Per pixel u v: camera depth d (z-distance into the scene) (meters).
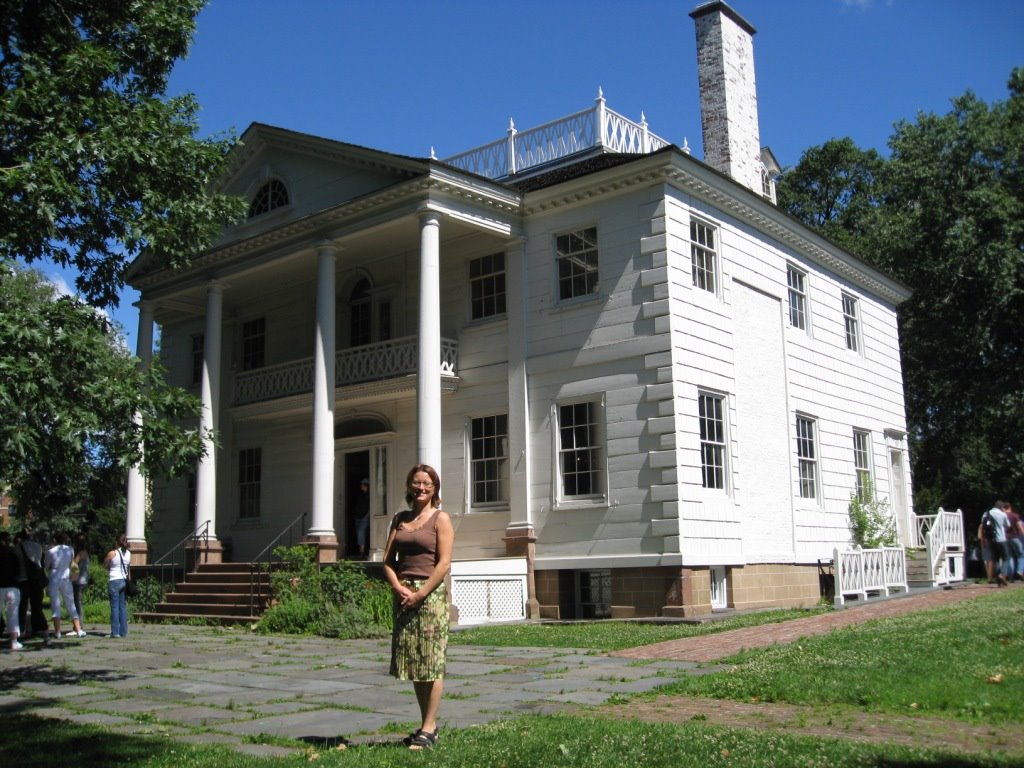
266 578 20.02
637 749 6.18
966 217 33.22
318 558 19.47
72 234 13.09
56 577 17.56
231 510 26.45
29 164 11.27
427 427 18.58
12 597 15.31
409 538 6.97
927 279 34.28
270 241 22.28
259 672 11.80
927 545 23.28
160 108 12.86
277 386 24.14
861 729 7.02
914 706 7.74
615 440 18.64
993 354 35.38
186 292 24.88
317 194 22.08
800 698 8.22
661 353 18.22
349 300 24.31
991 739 6.61
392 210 19.89
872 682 8.55
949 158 34.38
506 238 20.88
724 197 20.23
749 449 20.30
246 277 24.62
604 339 19.09
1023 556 24.00
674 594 17.41
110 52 12.76
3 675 11.93
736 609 18.62
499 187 20.05
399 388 21.25
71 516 35.06
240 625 18.98
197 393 28.62
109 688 10.72
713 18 24.11
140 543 24.33
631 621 17.20
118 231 13.23
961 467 38.62
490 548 20.33
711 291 20.00
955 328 34.06
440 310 22.11
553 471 19.45
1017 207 32.56
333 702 9.26
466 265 21.84
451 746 6.55
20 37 13.18
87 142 11.95
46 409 10.94
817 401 23.66
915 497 37.66
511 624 17.83
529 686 9.77
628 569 18.11
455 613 17.78
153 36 13.80
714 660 11.18
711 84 23.94
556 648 13.28
